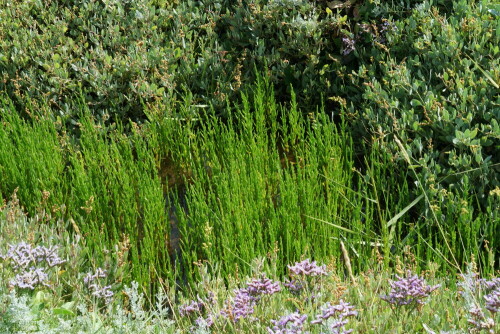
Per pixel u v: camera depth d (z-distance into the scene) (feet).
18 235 14.96
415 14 18.69
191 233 15.99
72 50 20.74
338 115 19.39
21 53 19.95
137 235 15.94
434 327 11.22
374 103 17.93
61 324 11.69
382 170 17.40
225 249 14.69
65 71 19.61
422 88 17.40
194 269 14.76
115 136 19.16
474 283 12.00
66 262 14.21
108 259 14.44
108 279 14.47
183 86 19.57
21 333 10.86
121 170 17.01
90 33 20.48
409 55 18.57
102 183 16.74
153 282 15.38
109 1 21.13
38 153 17.58
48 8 21.76
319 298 12.12
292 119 18.26
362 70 18.26
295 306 12.43
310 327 11.12
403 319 11.31
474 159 16.03
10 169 17.46
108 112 19.69
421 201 15.99
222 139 18.13
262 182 16.70
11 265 13.52
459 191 15.89
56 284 13.62
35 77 19.74
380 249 15.80
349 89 19.22
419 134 16.87
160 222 15.93
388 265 14.70
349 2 19.99
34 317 11.44
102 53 19.97
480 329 10.33
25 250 13.39
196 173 17.37
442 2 19.02
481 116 16.52
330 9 20.17
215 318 12.03
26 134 18.30
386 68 17.90
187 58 20.22
